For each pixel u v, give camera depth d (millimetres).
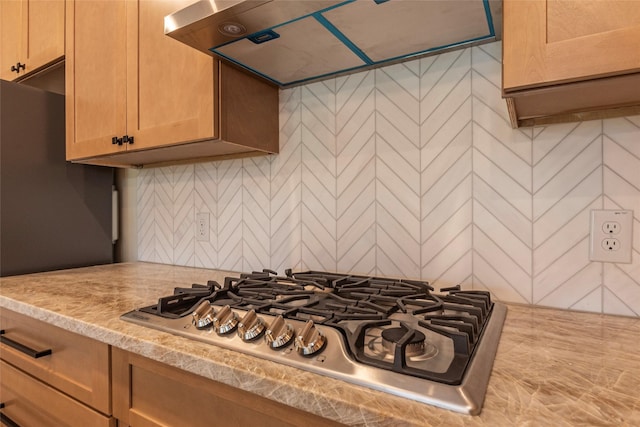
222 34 917
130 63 1242
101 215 1687
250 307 767
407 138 1065
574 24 584
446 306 744
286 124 1286
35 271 1443
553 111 833
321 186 1215
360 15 827
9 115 1384
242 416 588
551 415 412
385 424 431
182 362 618
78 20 1410
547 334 691
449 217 1009
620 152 810
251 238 1373
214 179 1464
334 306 776
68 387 858
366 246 1135
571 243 862
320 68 1120
